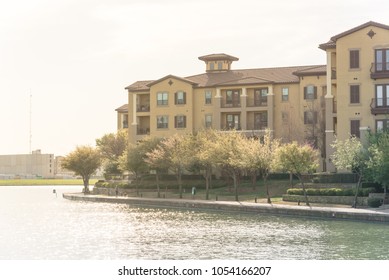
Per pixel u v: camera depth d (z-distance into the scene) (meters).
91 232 48.09
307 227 48.88
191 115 99.06
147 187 92.81
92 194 102.38
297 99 92.75
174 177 94.75
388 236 42.75
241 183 86.19
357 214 52.19
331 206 62.72
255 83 94.44
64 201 91.12
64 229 50.44
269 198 68.00
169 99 100.62
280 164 64.62
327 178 70.44
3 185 178.50
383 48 76.69
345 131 77.81
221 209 66.06
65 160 106.94
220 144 76.38
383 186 60.00
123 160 91.50
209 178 89.00
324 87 90.50
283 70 100.31
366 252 35.88
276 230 47.16
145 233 46.66
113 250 38.44
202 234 45.44
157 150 85.44
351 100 77.75
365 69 77.31
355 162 60.50
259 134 93.12
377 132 68.50
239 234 45.06
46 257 35.94
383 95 76.62
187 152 81.19
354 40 77.81
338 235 43.50
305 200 66.06
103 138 123.44
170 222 54.66
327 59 81.88
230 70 105.69
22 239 44.25
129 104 105.56
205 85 98.88
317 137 86.31
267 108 93.88
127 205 79.38
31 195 112.12
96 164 107.50
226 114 97.75
